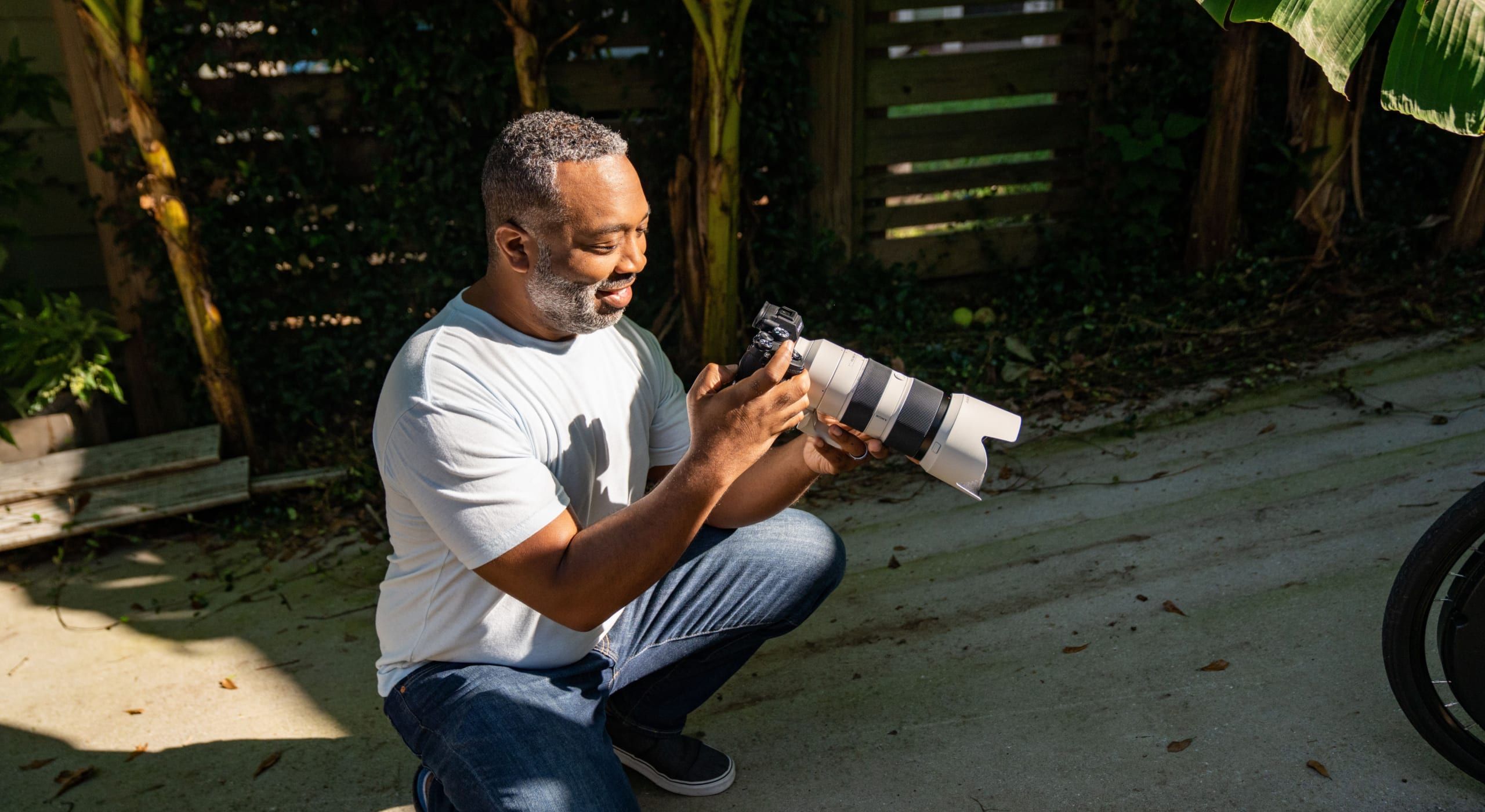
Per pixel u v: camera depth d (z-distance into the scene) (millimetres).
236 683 3037
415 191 4719
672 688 2303
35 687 3076
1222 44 5324
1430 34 2139
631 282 1790
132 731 2840
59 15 4262
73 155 4629
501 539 1658
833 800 2367
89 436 4480
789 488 2061
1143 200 5605
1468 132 2133
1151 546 3326
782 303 5441
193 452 4246
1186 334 4988
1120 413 4352
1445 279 5125
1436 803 2168
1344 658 2646
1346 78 2178
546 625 1881
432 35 4531
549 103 4617
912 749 2512
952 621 3055
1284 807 2203
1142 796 2275
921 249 5703
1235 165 5434
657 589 2188
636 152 5023
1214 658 2723
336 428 4844
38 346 4102
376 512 4047
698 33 4227
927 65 5418
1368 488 3465
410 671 1890
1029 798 2305
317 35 4461
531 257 1689
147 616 3455
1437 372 4254
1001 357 5012
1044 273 5746
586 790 1737
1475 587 1974
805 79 5176
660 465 2145
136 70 3904
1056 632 2932
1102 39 5625
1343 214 5699
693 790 2387
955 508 3766
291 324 4914
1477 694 2029
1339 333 4766
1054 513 3633
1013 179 5766
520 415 1760
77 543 3934
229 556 3842
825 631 3074
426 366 1718
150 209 4078
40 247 4711
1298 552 3158
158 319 4645
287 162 4617
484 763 1727
